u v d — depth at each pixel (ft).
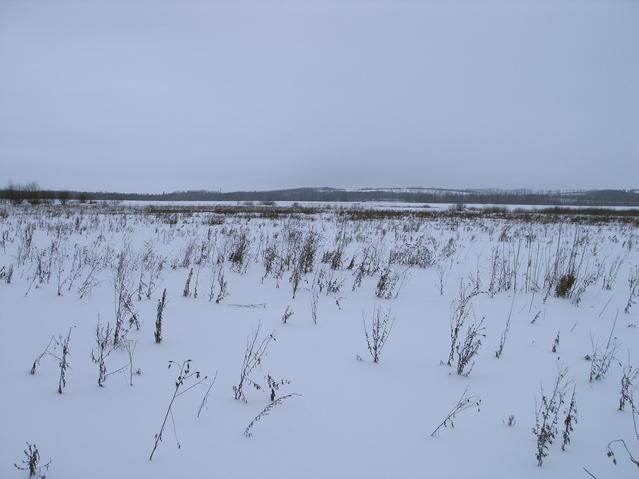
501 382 12.21
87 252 29.71
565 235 52.06
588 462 8.73
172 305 18.31
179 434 8.81
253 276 24.79
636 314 19.75
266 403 10.28
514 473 8.25
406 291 22.75
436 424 9.82
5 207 86.99
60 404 9.71
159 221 62.59
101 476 7.44
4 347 12.76
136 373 11.50
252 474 7.72
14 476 7.29
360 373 12.32
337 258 27.66
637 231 62.34
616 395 11.71
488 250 38.63
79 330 14.64
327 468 8.04
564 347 15.26
